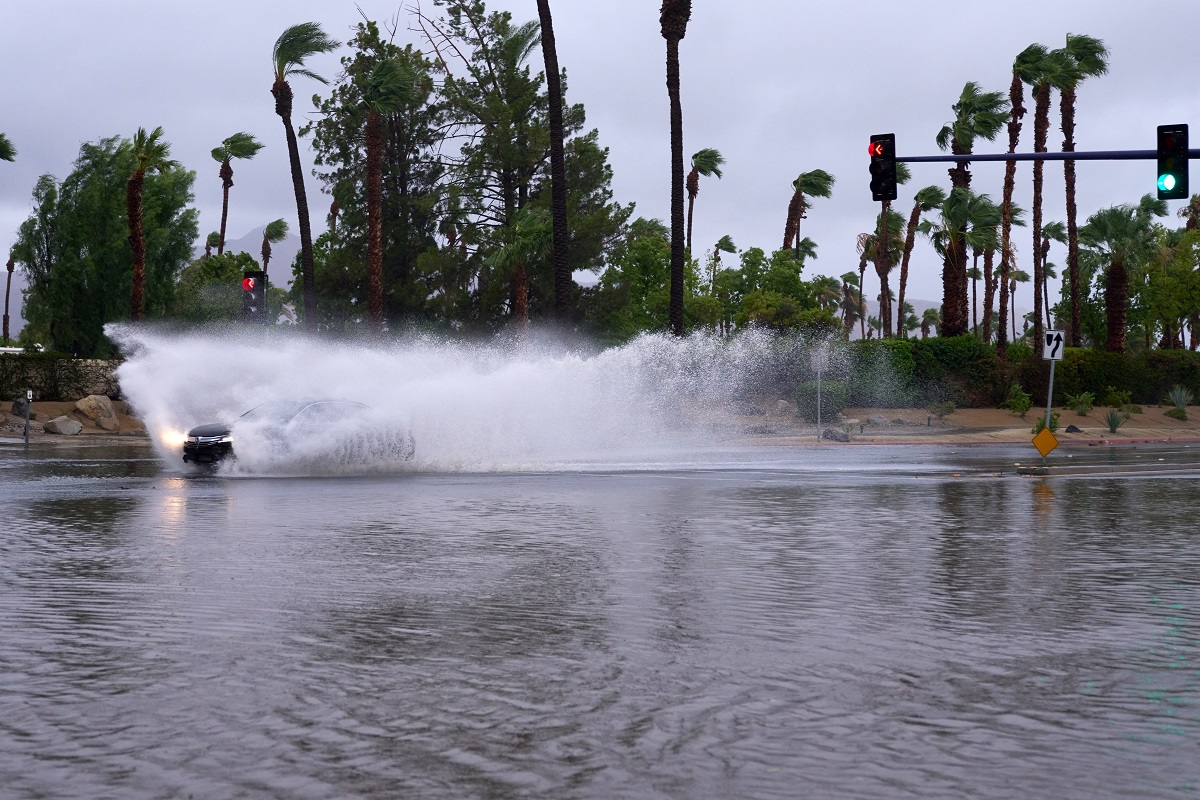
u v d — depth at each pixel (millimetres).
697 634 8188
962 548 12852
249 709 6172
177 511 16078
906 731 5812
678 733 5766
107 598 9430
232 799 4785
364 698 6414
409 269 57344
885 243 73875
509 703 6324
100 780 5012
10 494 18469
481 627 8391
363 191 56875
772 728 5855
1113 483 21984
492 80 58250
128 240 54281
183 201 57094
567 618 8742
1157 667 7246
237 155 69375
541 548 12586
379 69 46938
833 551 12516
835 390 46000
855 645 7852
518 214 52469
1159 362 56406
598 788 4934
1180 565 11680
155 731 5750
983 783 5000
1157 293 77938
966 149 60094
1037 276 69188
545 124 55938
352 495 18703
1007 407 50656
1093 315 78438
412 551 12289
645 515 15953
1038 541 13500
